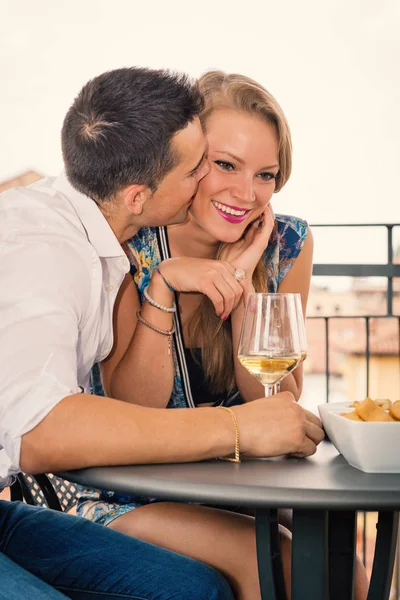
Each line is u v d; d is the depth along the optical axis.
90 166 1.42
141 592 1.26
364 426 1.13
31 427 1.17
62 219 1.38
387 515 1.30
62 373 1.22
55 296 1.27
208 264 1.68
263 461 1.22
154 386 1.70
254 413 1.23
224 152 1.73
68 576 1.32
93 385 1.82
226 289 1.66
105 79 1.43
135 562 1.31
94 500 1.72
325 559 1.12
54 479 1.73
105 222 1.46
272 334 1.28
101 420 1.17
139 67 1.46
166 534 1.47
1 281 1.26
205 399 1.87
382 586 1.31
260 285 1.94
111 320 1.54
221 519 1.47
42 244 1.31
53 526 1.43
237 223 1.82
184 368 1.82
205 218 1.82
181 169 1.46
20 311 1.24
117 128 1.40
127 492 1.11
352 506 1.03
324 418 1.27
